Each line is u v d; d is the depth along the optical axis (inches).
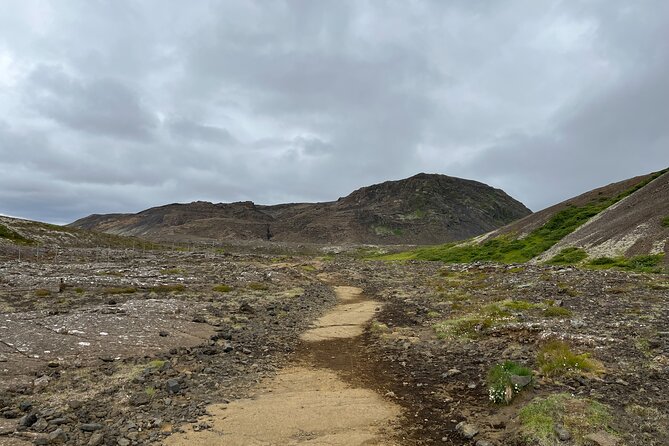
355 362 667.4
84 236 5265.8
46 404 431.2
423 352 693.9
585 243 2815.0
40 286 1263.5
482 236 5246.1
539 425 373.4
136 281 1460.4
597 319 794.8
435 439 392.5
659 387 454.3
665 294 1073.5
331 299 1412.4
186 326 803.4
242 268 2218.3
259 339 779.4
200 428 399.9
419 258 4522.6
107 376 521.3
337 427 415.2
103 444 362.6
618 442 339.9
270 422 421.1
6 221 4714.6
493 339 719.7
